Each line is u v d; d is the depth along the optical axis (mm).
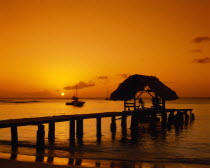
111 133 30953
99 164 15180
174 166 15117
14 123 19797
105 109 94250
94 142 24297
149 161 16375
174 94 41219
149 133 31234
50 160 15820
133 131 32812
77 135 26656
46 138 25766
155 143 24125
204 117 54500
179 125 38562
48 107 113688
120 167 14625
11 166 13539
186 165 15422
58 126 38625
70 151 19500
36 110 87500
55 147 21109
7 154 17391
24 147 20672
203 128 36344
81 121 26875
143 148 21453
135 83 35875
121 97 36969
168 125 38688
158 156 18234
